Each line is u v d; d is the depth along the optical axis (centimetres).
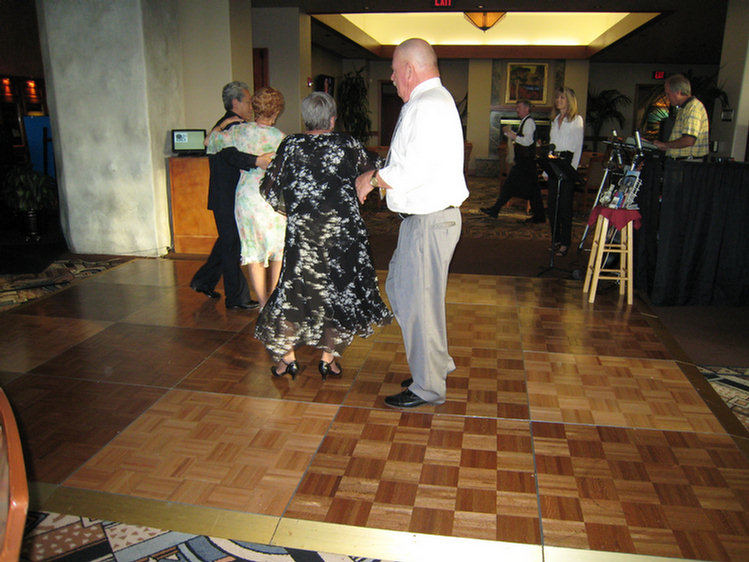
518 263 553
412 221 253
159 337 362
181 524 201
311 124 269
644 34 1133
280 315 277
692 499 215
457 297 446
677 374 317
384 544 193
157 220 561
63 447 244
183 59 622
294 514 206
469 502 213
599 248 432
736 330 389
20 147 946
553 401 286
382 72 1636
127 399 285
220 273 418
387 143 1727
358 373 315
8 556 91
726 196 420
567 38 1410
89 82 538
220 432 257
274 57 926
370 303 285
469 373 316
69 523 201
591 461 238
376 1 861
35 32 995
